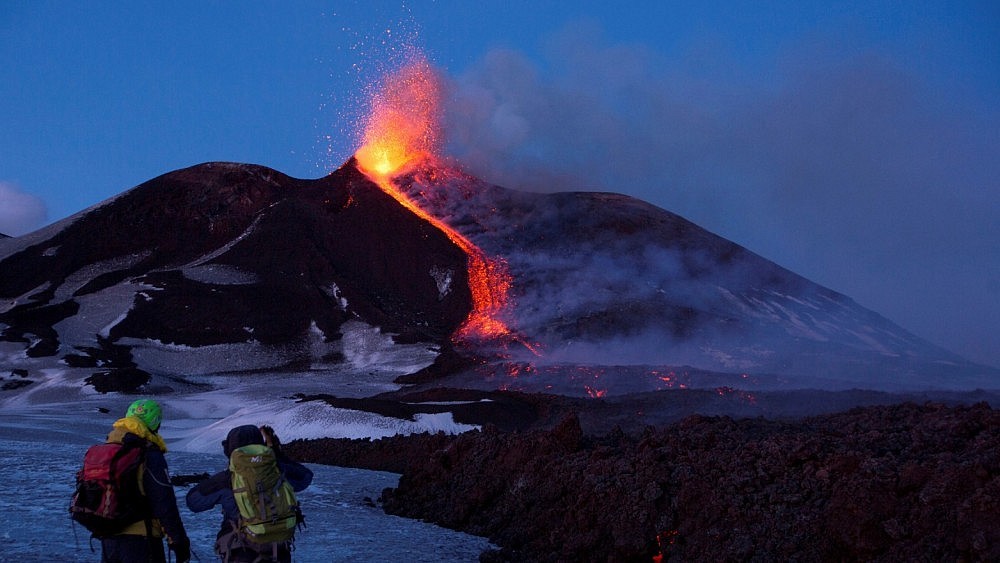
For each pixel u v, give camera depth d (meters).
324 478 14.84
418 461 12.80
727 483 7.78
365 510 11.55
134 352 73.94
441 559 8.46
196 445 26.97
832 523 6.73
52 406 48.69
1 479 11.79
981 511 5.95
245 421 28.86
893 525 6.34
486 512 10.31
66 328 77.62
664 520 7.91
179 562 5.00
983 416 8.05
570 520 8.74
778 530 7.11
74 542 8.03
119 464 4.81
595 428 26.38
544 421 28.62
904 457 7.20
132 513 4.83
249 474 4.82
